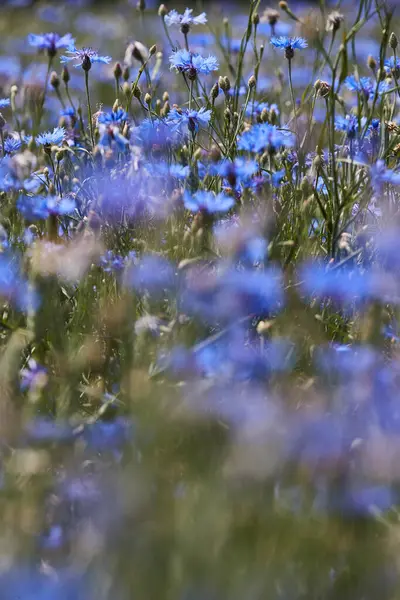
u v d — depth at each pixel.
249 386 2.71
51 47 3.04
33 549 2.62
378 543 2.62
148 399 2.66
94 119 2.99
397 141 3.00
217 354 2.73
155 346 2.76
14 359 2.72
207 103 3.01
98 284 2.84
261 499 2.62
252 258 2.81
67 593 2.58
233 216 2.89
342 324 2.83
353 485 2.64
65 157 3.03
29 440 2.68
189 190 2.90
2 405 2.70
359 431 2.66
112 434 2.69
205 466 2.66
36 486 2.65
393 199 2.96
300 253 2.87
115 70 3.06
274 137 2.87
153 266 2.79
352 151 2.94
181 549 2.58
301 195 2.93
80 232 2.85
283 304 2.79
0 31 4.72
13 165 2.86
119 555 2.59
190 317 2.78
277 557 2.59
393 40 2.99
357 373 2.71
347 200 2.88
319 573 2.60
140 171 2.86
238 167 2.85
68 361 2.74
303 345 2.77
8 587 2.59
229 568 2.58
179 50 3.04
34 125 3.08
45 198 2.84
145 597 2.56
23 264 2.79
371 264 2.87
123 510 2.60
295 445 2.64
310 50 3.42
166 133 2.94
